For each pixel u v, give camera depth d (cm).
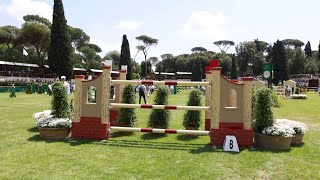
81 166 538
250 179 495
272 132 692
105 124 763
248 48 7675
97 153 631
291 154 655
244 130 715
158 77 8169
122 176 493
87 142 729
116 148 680
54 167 528
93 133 764
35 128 903
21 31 5409
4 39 5372
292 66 7300
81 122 769
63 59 4381
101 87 771
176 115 1345
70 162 560
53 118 783
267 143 701
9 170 508
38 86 3338
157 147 700
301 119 1288
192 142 764
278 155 643
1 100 2117
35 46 5697
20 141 722
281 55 5862
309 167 562
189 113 854
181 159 600
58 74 4375
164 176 497
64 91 809
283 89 3041
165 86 870
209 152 659
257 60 7581
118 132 884
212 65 876
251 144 714
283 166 565
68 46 4431
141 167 541
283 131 691
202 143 753
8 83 4034
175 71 9044
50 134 754
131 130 782
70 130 796
